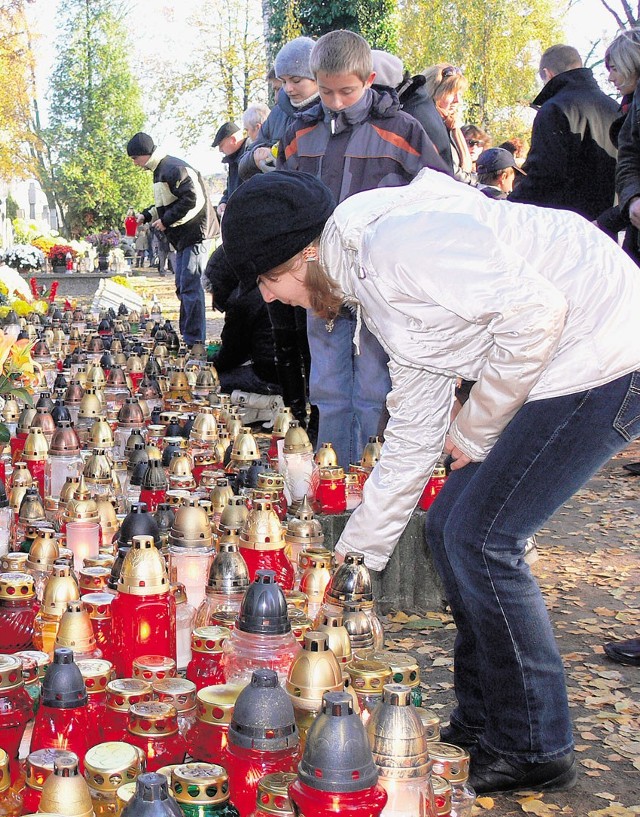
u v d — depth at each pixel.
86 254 23.55
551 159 6.03
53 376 6.31
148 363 6.27
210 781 1.71
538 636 2.65
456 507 2.61
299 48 6.00
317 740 1.58
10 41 42.38
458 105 7.15
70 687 1.92
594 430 2.46
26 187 55.00
